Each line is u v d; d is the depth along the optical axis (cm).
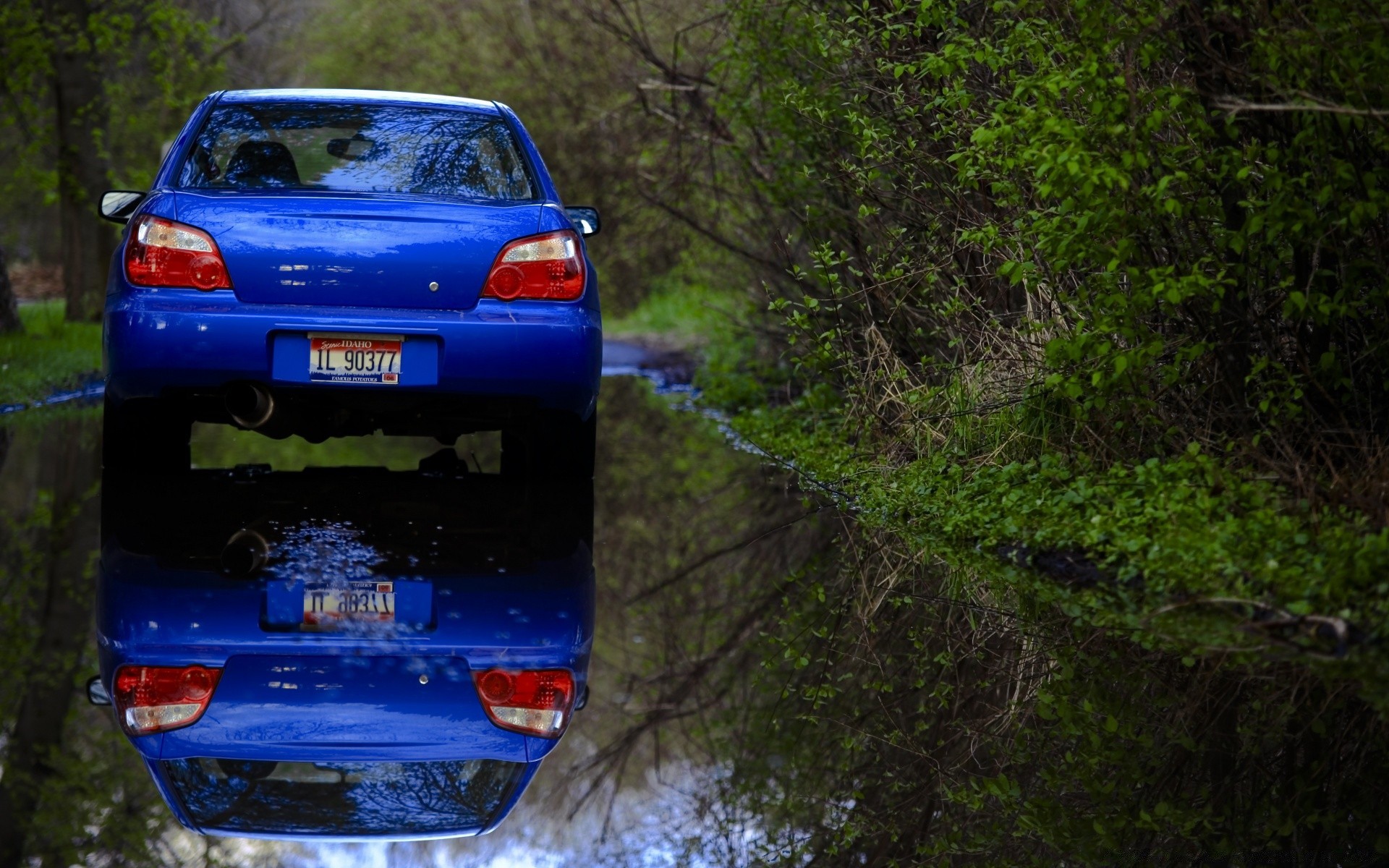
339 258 900
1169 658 607
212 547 849
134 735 509
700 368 2202
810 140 1316
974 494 939
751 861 470
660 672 684
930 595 768
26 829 455
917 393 1087
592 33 2933
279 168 941
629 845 485
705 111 1642
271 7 3741
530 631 670
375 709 543
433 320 904
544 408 942
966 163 906
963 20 1045
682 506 1148
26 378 1788
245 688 563
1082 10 777
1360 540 632
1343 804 451
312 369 897
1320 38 708
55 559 875
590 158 3081
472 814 446
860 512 1044
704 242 2000
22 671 647
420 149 966
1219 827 443
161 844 421
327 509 994
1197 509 732
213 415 1035
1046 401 967
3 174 3131
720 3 1620
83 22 2464
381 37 4159
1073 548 800
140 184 2523
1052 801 481
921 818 484
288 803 450
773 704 636
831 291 1357
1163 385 861
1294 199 746
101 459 1280
